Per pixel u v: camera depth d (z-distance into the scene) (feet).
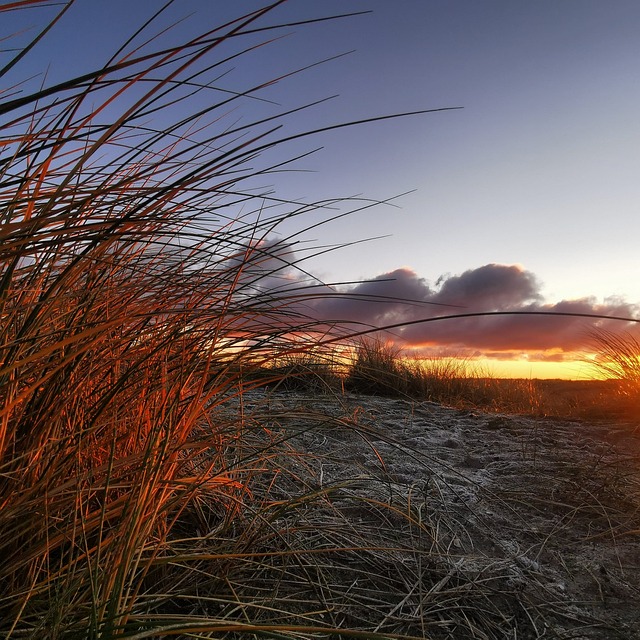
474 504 8.59
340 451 10.58
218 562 5.53
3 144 3.46
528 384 24.34
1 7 2.66
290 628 3.45
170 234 4.16
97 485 4.91
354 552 6.61
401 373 20.62
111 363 4.86
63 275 3.82
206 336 5.49
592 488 9.45
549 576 6.57
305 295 5.04
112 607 3.54
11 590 4.00
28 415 4.26
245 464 7.11
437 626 5.37
